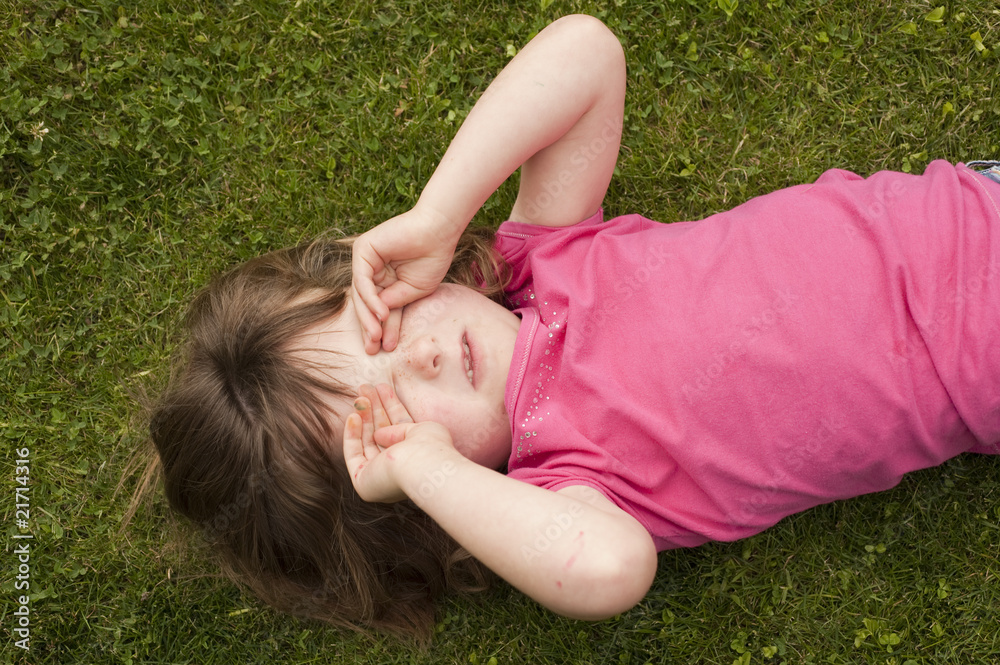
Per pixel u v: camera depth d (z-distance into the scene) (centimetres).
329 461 162
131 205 217
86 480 213
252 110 218
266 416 159
